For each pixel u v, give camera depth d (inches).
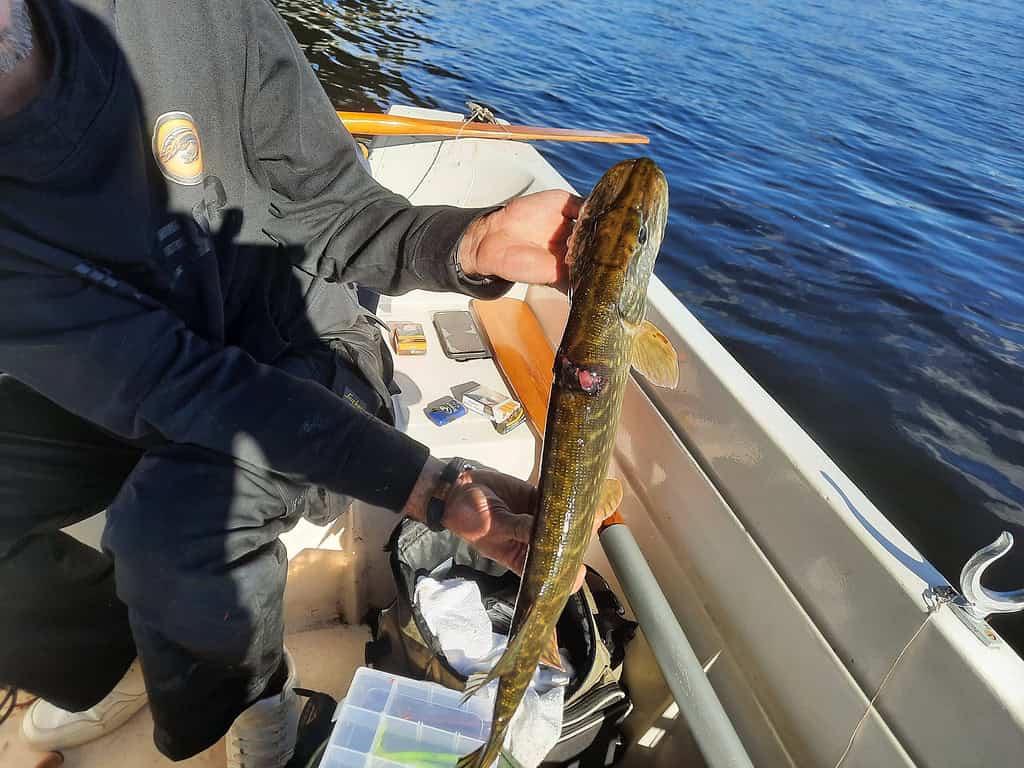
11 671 64.9
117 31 51.5
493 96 378.9
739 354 200.7
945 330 215.9
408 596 74.4
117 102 50.9
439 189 138.9
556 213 63.4
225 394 53.8
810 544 60.6
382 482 56.4
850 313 220.8
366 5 510.9
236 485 58.1
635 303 51.9
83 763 72.8
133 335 51.8
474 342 115.0
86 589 67.2
